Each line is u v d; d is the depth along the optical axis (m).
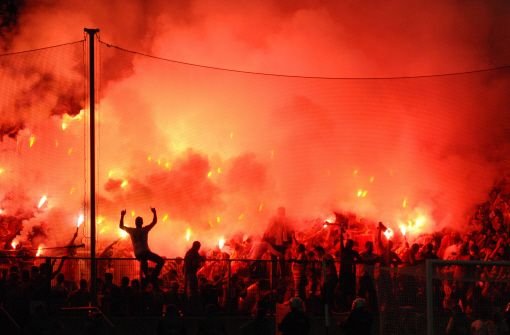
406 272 24.81
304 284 29.92
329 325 28.70
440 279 23.38
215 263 30.64
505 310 22.81
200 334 26.89
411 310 24.55
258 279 30.38
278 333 28.61
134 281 29.64
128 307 29.38
